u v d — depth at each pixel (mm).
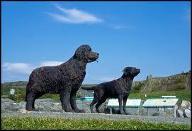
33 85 17344
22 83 29719
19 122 12875
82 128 11781
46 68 17422
